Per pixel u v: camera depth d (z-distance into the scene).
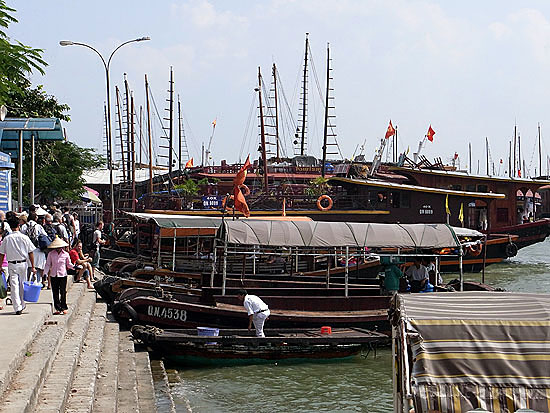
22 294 12.18
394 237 19.44
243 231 18.88
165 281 23.08
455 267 38.03
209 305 18.86
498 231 41.88
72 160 42.12
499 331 7.16
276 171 56.00
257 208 37.00
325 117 51.88
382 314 18.62
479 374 6.89
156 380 14.36
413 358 7.13
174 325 17.73
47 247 13.45
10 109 28.36
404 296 8.37
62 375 9.20
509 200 43.09
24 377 8.09
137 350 16.16
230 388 14.56
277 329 17.48
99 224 28.64
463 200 38.72
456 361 6.97
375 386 14.88
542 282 34.31
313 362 16.97
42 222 17.97
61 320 12.44
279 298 18.81
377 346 18.62
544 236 42.88
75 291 17.77
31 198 25.61
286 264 28.27
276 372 15.99
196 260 27.64
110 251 30.59
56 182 39.81
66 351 10.79
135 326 16.38
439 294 8.52
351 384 15.04
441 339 7.14
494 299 8.19
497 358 6.96
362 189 38.62
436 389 6.82
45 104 30.64
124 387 11.52
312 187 44.53
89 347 12.37
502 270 40.28
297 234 19.03
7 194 22.28
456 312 7.59
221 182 52.94
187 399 13.64
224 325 18.00
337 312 18.92
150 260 28.14
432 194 38.50
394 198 38.31
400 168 43.19
